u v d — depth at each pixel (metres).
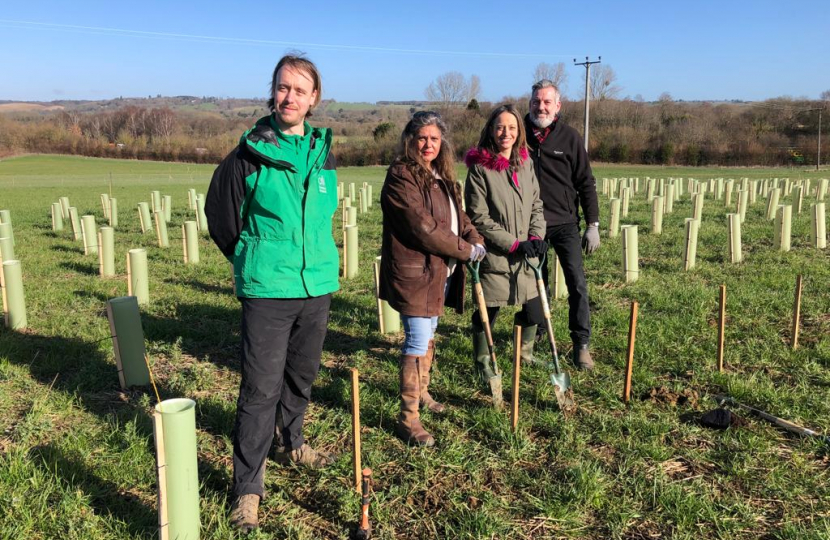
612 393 4.45
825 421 3.96
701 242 11.29
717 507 3.15
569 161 5.03
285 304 3.09
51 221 16.89
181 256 10.91
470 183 4.41
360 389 4.61
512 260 4.50
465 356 5.31
